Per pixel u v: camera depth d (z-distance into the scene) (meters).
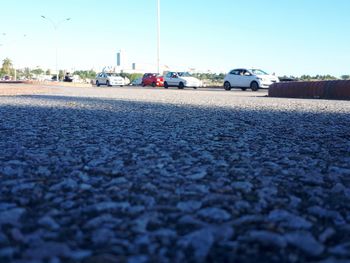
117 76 37.59
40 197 2.19
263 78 23.56
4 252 1.49
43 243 1.57
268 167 2.99
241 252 1.52
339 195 2.30
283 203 2.12
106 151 3.61
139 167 2.94
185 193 2.28
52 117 6.88
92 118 6.76
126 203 2.08
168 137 4.56
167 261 1.44
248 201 2.15
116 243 1.59
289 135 4.78
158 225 1.79
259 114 7.67
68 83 38.56
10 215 1.88
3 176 2.66
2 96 14.64
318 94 14.52
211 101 12.11
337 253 1.53
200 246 1.56
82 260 1.44
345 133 4.97
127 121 6.32
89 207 2.02
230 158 3.33
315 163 3.16
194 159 3.25
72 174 2.71
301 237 1.66
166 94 17.66
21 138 4.43
